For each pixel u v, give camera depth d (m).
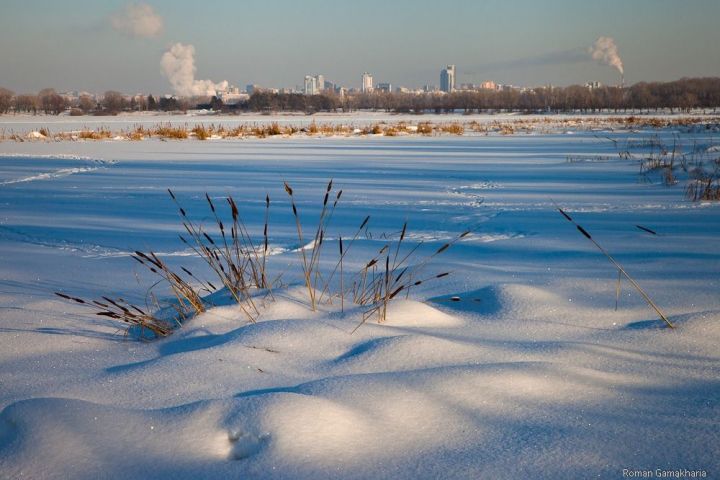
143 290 3.83
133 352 2.69
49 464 1.65
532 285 3.70
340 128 34.16
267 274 4.14
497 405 2.00
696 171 10.27
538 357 2.45
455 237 5.68
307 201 8.39
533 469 1.64
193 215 7.29
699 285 3.64
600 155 15.89
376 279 3.92
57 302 3.53
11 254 5.09
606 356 2.47
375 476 1.60
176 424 1.82
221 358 2.40
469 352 2.49
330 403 1.91
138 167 13.84
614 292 3.51
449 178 11.30
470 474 1.62
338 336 2.65
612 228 5.98
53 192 9.57
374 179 11.23
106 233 6.12
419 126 33.06
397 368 2.34
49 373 2.43
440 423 1.88
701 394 2.11
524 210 7.37
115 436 1.78
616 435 1.82
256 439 1.75
